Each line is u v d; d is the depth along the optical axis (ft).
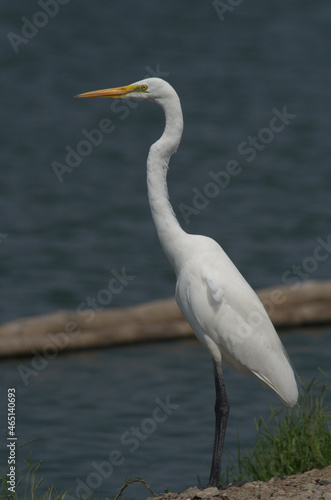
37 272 59.47
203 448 30.83
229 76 141.79
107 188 86.02
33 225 72.33
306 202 80.02
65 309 51.80
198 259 20.34
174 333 44.24
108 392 36.91
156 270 60.75
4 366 40.45
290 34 175.22
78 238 68.90
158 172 21.04
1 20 173.99
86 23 179.32
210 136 106.32
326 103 124.26
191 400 36.11
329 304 47.01
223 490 18.22
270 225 72.18
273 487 18.01
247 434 31.60
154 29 178.09
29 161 95.61
